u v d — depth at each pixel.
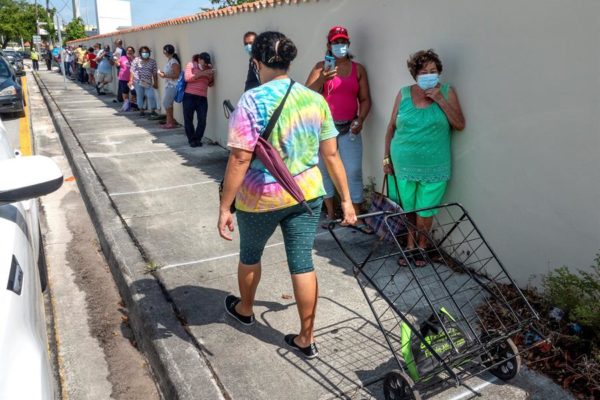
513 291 3.66
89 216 6.21
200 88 8.84
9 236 2.53
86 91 18.92
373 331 3.36
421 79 3.82
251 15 7.33
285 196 2.75
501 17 3.52
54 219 6.12
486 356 2.88
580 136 3.14
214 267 4.36
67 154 9.15
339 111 4.79
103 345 3.65
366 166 5.25
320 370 2.99
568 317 3.20
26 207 3.29
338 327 3.41
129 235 5.05
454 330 2.73
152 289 3.96
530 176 3.49
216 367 3.02
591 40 2.99
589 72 3.03
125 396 3.14
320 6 5.62
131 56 14.16
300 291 2.92
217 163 7.94
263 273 4.20
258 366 3.03
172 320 3.52
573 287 3.14
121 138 9.86
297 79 6.29
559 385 2.81
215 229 5.22
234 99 8.41
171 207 5.89
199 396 2.77
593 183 3.11
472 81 3.82
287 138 2.66
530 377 2.87
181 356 3.11
